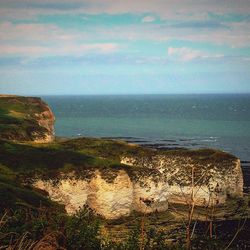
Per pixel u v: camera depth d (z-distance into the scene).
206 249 15.60
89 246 16.17
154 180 60.41
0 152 63.09
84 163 61.44
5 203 43.81
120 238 24.42
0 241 14.95
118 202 58.50
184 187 64.88
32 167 59.94
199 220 50.66
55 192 57.81
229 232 45.25
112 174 59.19
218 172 66.56
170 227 47.53
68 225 16.38
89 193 59.44
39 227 15.77
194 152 72.56
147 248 16.52
